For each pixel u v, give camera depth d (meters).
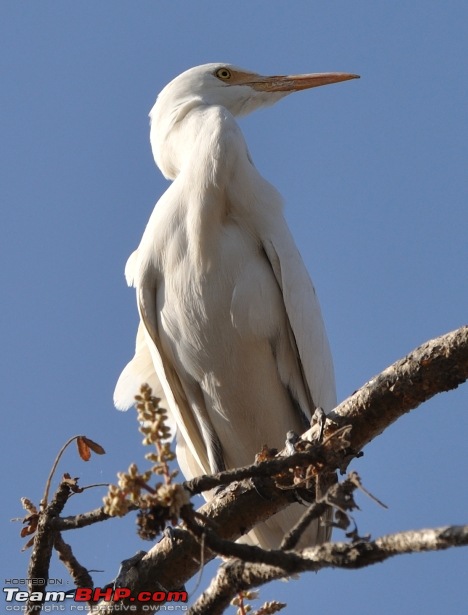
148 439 5.16
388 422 7.13
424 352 6.89
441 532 4.69
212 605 6.30
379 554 4.90
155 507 5.26
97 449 6.91
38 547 6.59
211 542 5.26
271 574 6.07
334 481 6.44
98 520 6.49
